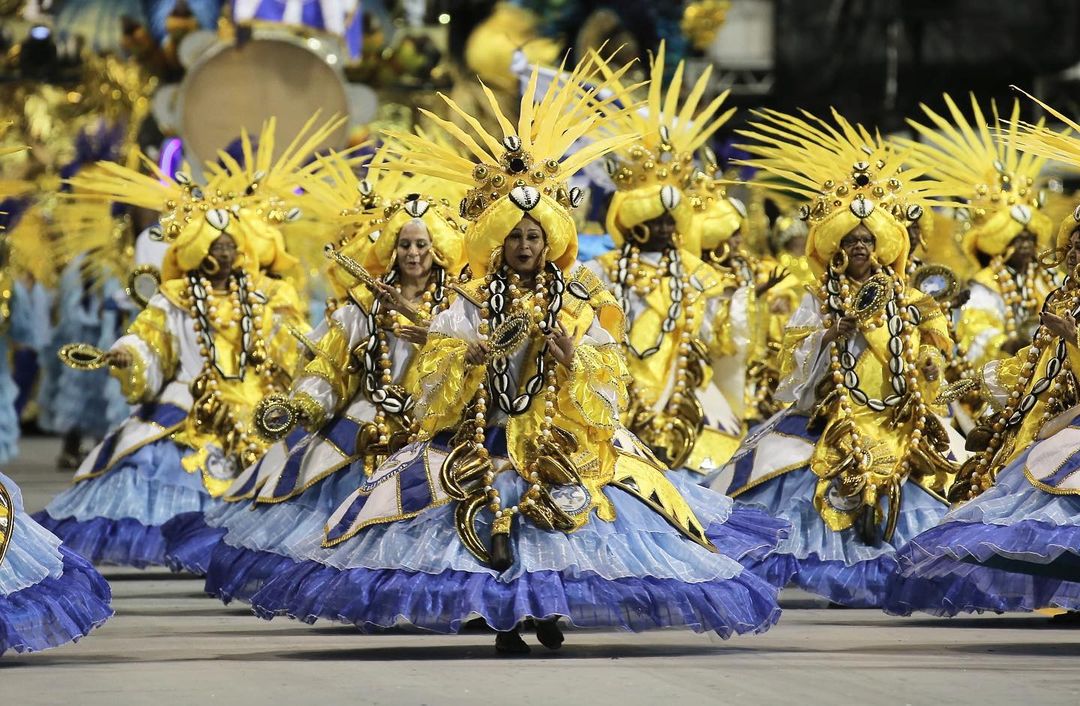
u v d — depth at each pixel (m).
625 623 17.80
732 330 27.34
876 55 58.34
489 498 18.22
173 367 27.53
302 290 31.41
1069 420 19.41
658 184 27.61
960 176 28.89
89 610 17.95
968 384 21.05
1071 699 15.66
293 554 19.36
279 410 21.20
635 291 27.38
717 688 16.23
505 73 47.97
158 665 17.95
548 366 18.67
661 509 18.77
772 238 36.22
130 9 56.12
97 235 43.28
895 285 24.20
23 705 15.42
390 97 54.53
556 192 19.36
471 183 19.80
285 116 49.28
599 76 46.97
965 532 19.05
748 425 29.52
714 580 18.44
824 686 16.38
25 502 35.69
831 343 24.20
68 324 47.00
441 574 17.92
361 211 24.27
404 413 21.06
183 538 25.67
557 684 16.45
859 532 23.50
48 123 55.94
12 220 49.88
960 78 58.59
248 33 49.44
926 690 16.17
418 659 18.31
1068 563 19.25
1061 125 58.16
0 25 56.41
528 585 17.77
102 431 46.34
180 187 28.06
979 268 29.17
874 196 24.38
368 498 18.78
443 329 18.88
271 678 16.94
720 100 28.23
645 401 27.00
